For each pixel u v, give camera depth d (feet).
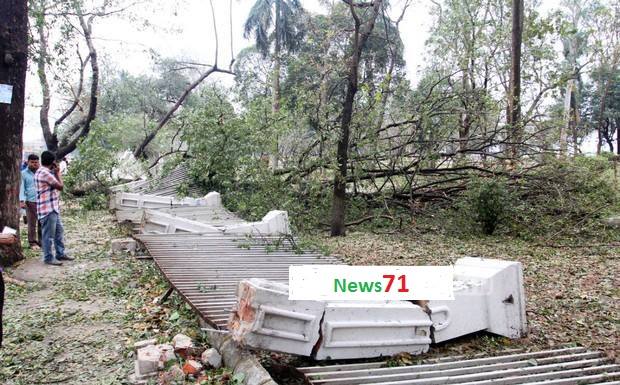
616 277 23.44
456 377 11.34
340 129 36.52
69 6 43.86
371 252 30.19
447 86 45.62
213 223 32.17
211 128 43.62
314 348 11.69
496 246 32.45
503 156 39.73
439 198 41.16
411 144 39.96
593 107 104.37
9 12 23.21
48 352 13.74
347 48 41.75
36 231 28.96
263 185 39.91
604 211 38.86
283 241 25.81
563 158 39.55
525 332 15.16
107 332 15.21
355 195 41.75
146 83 88.33
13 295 19.21
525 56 47.01
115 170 50.60
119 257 25.85
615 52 79.41
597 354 13.74
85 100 68.23
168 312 16.98
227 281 17.75
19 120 24.02
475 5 50.14
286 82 67.51
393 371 11.55
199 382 11.32
